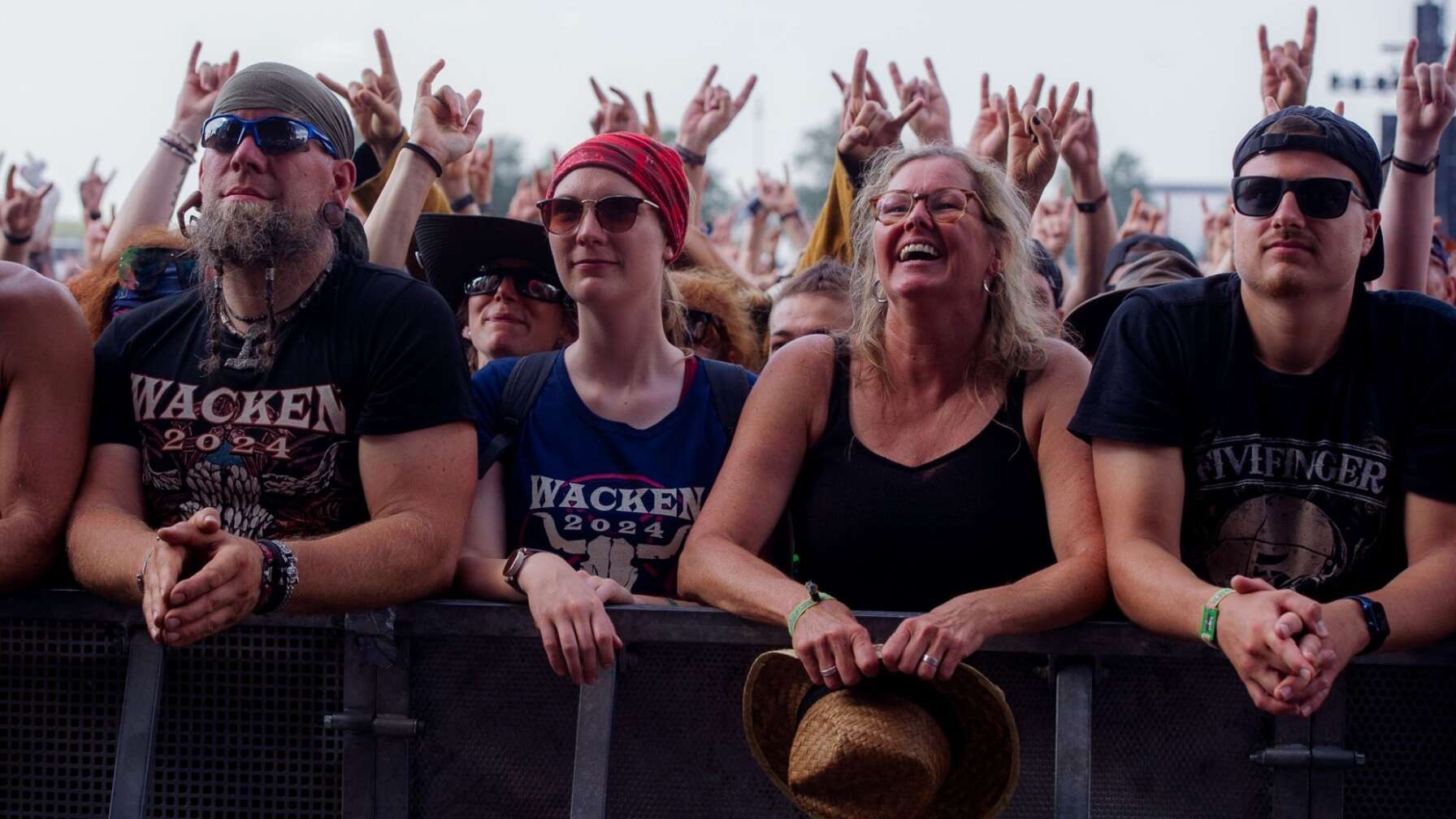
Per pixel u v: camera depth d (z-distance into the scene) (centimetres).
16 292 255
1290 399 243
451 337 258
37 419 252
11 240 535
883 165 279
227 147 254
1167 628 224
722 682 239
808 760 217
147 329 261
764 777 239
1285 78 401
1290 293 234
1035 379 262
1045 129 363
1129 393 244
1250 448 243
